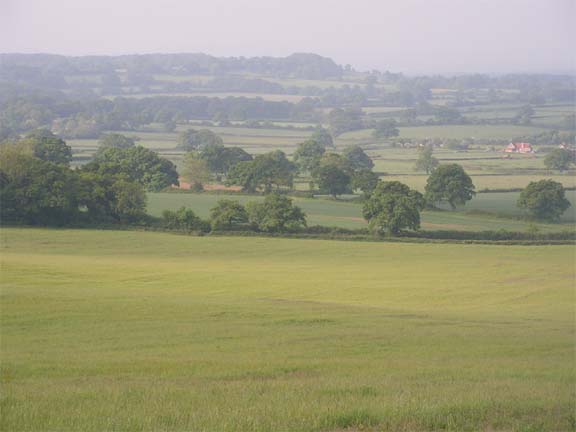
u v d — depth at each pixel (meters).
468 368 43.25
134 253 154.00
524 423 28.11
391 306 94.94
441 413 28.58
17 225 180.62
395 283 118.44
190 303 77.81
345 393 33.03
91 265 129.88
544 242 172.38
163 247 162.00
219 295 99.38
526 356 50.72
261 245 166.25
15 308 68.25
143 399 31.08
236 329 61.25
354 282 118.69
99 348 50.72
